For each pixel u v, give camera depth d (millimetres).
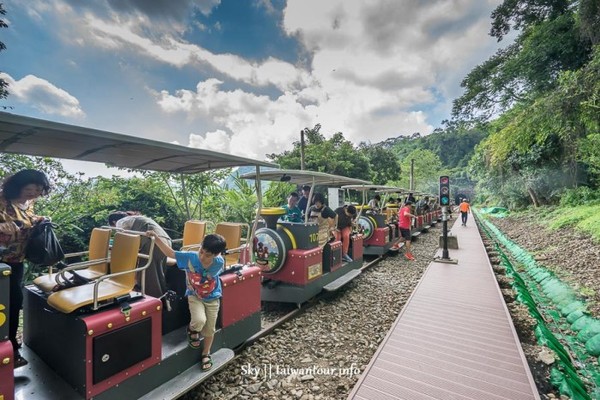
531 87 15781
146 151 2980
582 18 11125
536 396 2551
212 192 9461
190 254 2795
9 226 2330
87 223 7074
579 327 4484
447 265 7562
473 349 3342
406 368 2998
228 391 2902
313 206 5879
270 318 4574
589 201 14273
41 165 6094
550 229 12492
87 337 2084
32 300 2768
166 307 2934
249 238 3885
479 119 20734
